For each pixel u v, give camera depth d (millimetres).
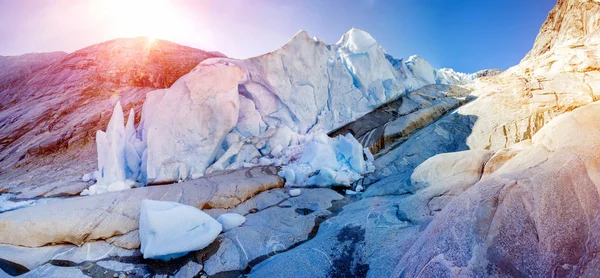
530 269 2156
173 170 6609
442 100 8766
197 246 3598
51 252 3723
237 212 5023
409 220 3639
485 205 2652
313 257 3271
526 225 2410
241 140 8117
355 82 9570
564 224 2322
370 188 5691
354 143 6770
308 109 9023
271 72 8461
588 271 1988
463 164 4496
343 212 4699
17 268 3412
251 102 8695
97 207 4453
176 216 3742
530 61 9234
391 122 8195
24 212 4168
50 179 7547
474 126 6703
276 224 4469
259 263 3518
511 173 3066
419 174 4906
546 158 3162
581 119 3488
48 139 10117
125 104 12281
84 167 8375
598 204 2332
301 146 7926
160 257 3475
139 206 4629
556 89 6805
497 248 2324
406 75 10266
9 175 8094
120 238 4012
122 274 3316
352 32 10094
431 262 2400
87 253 3732
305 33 8703
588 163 2674
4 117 12383
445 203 3707
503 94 7348
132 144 7484
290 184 6312
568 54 7844
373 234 3502
